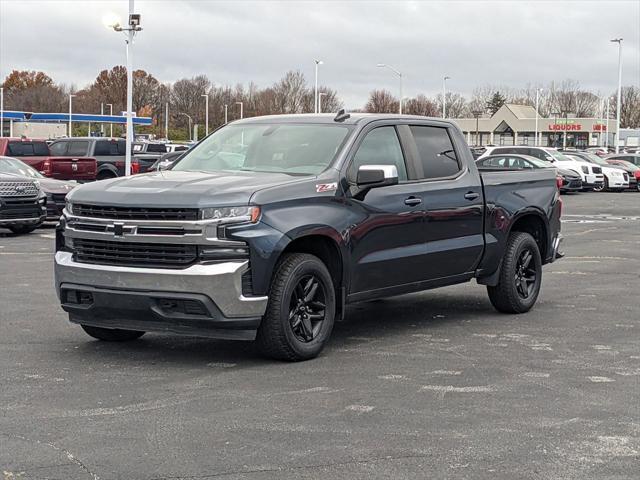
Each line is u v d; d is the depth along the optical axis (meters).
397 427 5.73
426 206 8.66
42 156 30.09
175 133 113.50
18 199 18.59
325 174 7.86
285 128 8.65
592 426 5.80
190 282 7.00
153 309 7.17
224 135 8.96
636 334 8.92
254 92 114.12
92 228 7.41
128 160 30.45
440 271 8.92
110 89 134.62
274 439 5.46
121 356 7.75
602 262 15.18
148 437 5.48
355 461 5.07
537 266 10.19
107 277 7.29
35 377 6.98
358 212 7.98
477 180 9.34
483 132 107.88
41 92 130.38
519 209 9.80
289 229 7.30
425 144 8.98
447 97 116.81
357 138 8.27
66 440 5.41
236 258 7.08
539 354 7.96
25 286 11.75
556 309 10.38
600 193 42.72
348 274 7.93
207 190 7.19
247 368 7.33
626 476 4.88
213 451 5.23
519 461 5.10
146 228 7.16
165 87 136.88
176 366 7.38
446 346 8.26
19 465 4.96
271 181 7.54
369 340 8.52
